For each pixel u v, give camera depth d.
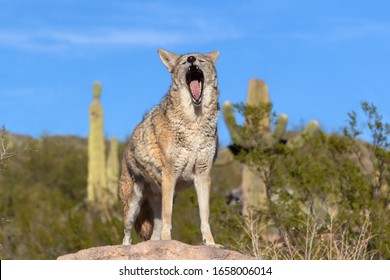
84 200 61.38
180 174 20.56
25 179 69.81
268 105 33.59
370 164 34.91
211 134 20.39
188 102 20.16
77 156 76.00
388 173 31.14
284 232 28.03
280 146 32.91
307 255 23.19
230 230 30.88
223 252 17.91
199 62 20.16
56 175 72.00
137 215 22.52
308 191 30.86
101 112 54.94
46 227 43.66
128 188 22.31
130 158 21.78
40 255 40.94
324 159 32.16
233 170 64.50
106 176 55.78
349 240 26.70
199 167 20.45
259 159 32.03
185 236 35.25
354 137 31.94
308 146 34.38
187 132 20.22
